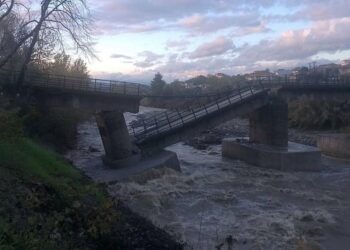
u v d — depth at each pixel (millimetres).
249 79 63969
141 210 31141
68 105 45094
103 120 45469
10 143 18000
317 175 48500
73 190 16906
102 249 12797
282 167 50000
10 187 13820
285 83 56156
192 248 19281
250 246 24188
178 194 37219
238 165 53000
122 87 46906
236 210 32562
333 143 63000
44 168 19406
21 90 42531
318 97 58500
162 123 52656
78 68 93875
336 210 33688
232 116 52156
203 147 69688
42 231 11570
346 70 180625
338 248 24969
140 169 41469
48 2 39750
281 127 54219
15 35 49562
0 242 9289
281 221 29406
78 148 57375
